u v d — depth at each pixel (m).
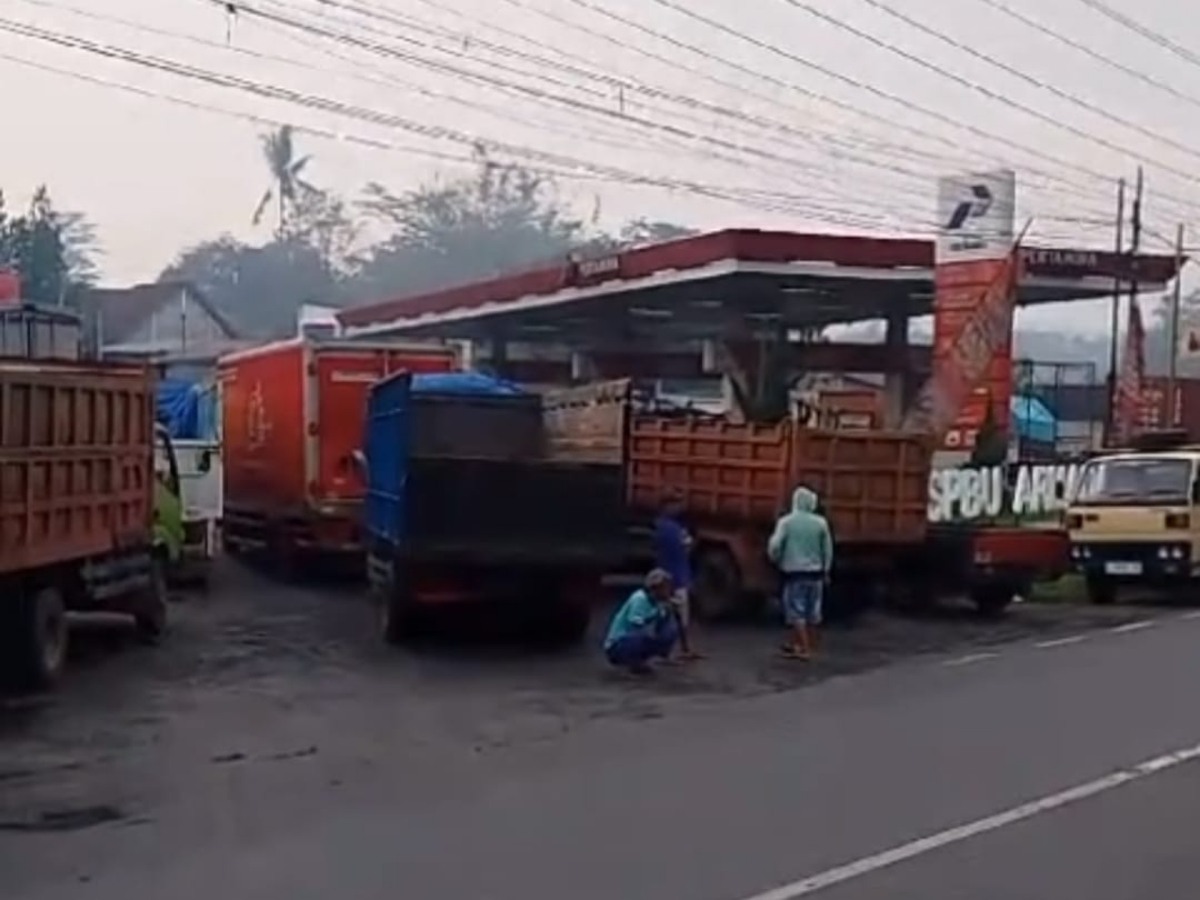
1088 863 9.08
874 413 32.22
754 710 14.88
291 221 105.38
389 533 19.61
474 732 13.65
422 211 105.44
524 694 15.77
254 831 9.94
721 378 46.56
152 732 13.61
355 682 16.45
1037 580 25.06
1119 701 15.33
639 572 22.78
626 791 11.08
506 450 19.64
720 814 10.30
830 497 21.78
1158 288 42.41
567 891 8.45
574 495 19.05
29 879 8.80
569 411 21.12
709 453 22.22
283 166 105.19
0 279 35.75
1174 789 11.13
